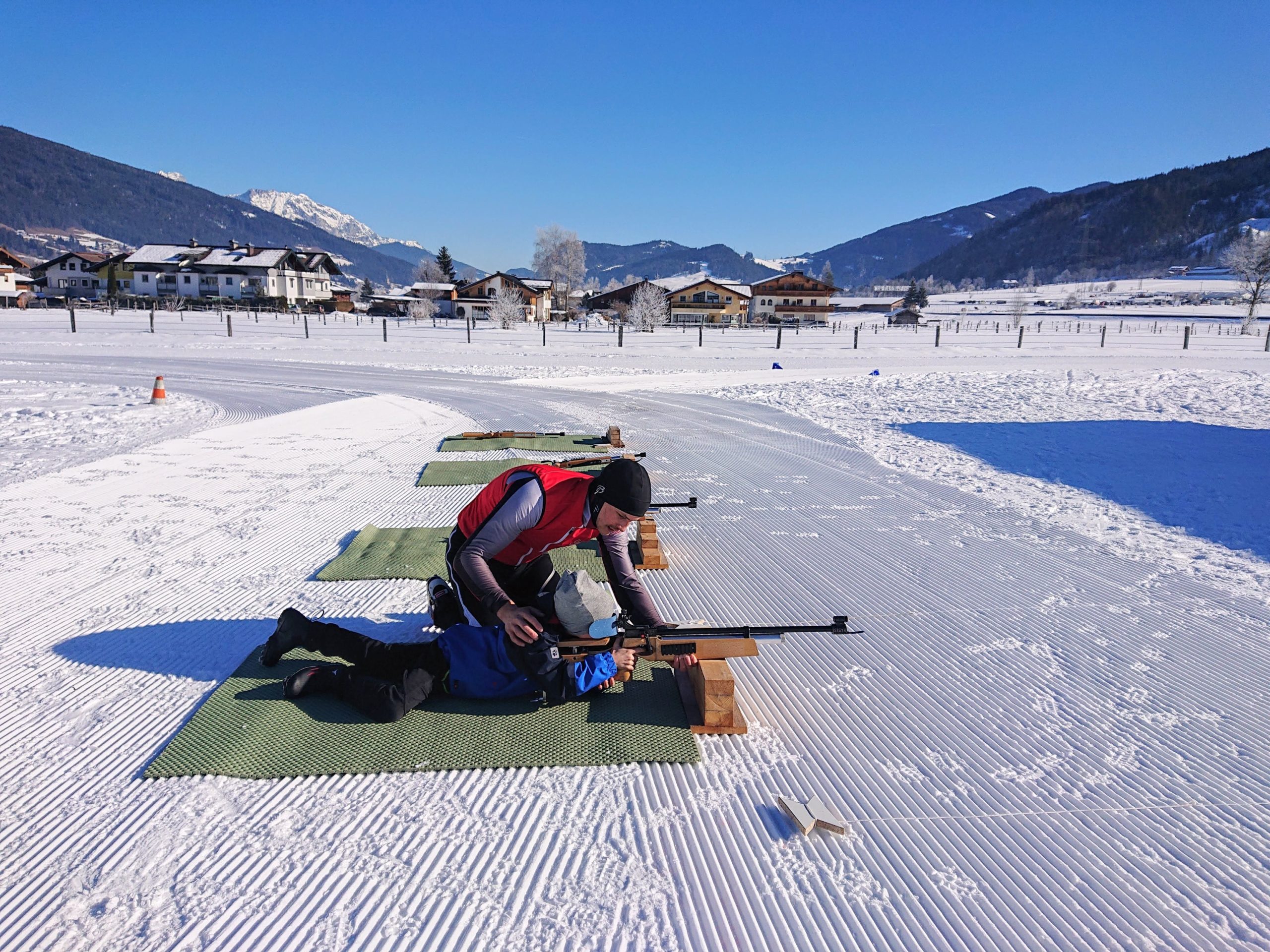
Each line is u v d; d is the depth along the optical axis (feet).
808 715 11.05
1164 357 95.61
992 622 14.48
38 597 14.92
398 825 8.38
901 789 9.29
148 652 12.51
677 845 8.20
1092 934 7.04
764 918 7.18
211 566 16.85
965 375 68.03
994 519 21.83
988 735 10.54
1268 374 63.46
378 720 10.36
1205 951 6.85
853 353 106.73
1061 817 8.80
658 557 17.24
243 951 6.61
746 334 177.78
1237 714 11.12
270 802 8.73
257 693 11.06
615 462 9.91
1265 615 14.82
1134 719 10.99
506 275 272.72
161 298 241.55
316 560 17.39
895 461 30.25
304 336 123.54
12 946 6.60
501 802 8.82
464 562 9.98
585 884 7.56
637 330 169.17
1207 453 30.99
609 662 10.68
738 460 30.12
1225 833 8.54
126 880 7.48
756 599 15.47
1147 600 15.58
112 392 52.06
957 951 6.79
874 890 7.59
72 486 24.20
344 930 6.89
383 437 34.86
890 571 17.30
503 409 45.52
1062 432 36.40
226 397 49.73
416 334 146.20
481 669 10.80
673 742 10.09
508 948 6.72
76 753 9.69
